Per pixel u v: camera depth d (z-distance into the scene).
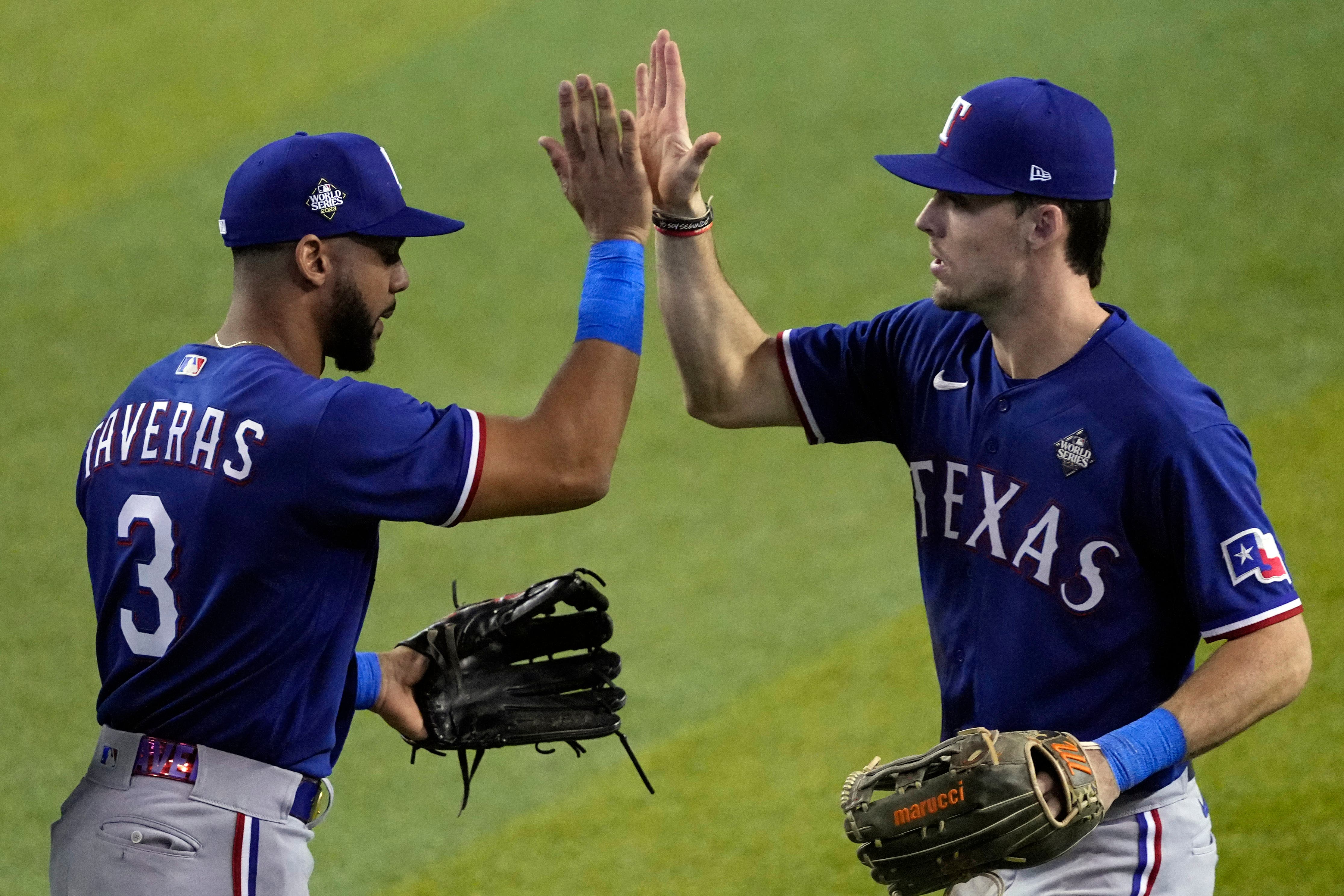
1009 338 11.20
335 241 10.72
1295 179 33.19
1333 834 17.19
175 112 43.03
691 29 44.06
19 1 50.09
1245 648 10.19
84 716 22.17
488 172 38.38
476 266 34.66
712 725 20.89
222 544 10.12
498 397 29.75
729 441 28.38
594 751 20.70
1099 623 10.78
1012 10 42.47
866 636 22.55
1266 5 40.16
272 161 10.62
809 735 20.45
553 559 25.30
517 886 18.00
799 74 40.81
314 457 9.97
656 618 23.50
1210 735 10.09
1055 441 10.80
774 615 23.31
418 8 47.59
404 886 18.20
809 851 18.16
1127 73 38.12
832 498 26.44
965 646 11.54
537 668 12.38
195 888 10.30
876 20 43.09
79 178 40.22
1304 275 30.16
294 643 10.34
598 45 43.94
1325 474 24.58
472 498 10.22
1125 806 11.09
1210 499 10.28
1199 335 28.84
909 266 32.66
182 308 34.47
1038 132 10.66
